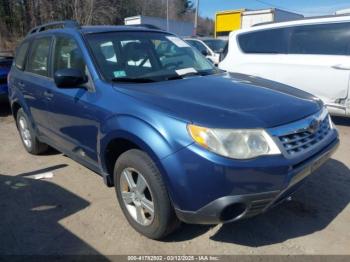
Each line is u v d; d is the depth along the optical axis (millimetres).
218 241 2990
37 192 3963
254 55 6785
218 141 2428
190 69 3781
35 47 4617
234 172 2400
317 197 3643
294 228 3137
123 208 3205
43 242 3074
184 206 2568
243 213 2555
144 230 3008
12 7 29562
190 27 31812
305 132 2764
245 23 16906
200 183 2461
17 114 5246
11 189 4059
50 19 29828
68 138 3834
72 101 3496
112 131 2930
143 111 2742
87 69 3426
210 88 3121
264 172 2445
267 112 2662
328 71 5871
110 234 3145
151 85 3193
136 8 40844
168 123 2580
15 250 2977
